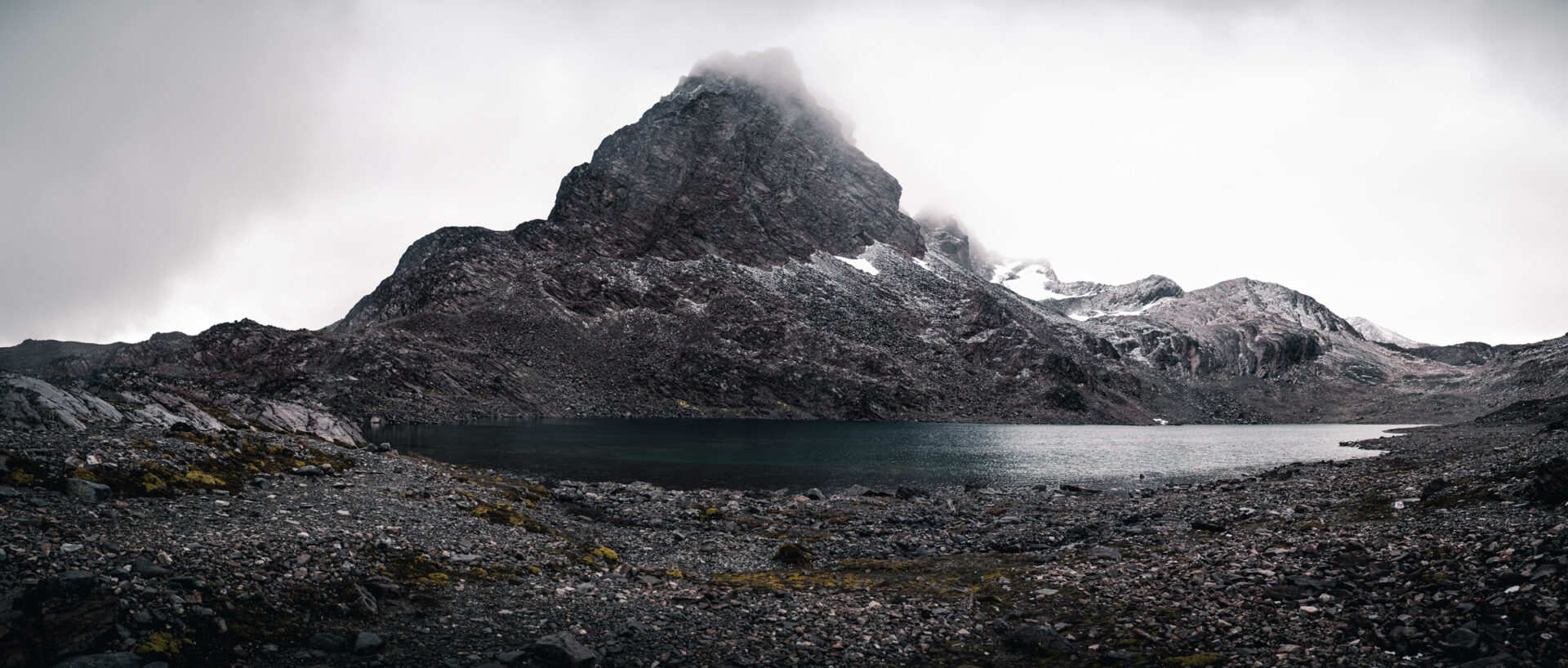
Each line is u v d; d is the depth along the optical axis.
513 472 54.41
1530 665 11.91
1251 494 41.69
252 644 12.59
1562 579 14.37
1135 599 18.16
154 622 12.18
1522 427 119.81
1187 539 26.50
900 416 194.75
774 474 59.28
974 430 156.75
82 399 28.98
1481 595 15.06
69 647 10.91
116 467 20.52
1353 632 14.48
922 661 14.50
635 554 25.25
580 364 181.75
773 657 14.20
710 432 118.12
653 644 14.52
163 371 141.50
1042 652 14.94
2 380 26.66
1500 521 21.91
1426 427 179.25
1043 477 60.44
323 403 121.69
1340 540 21.98
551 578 19.39
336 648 13.07
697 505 38.09
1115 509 38.94
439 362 155.75
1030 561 24.44
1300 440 126.88
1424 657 12.92
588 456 69.75
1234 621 15.80
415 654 13.25
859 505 40.84
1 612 11.27
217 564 15.17
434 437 89.50
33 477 18.17
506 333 184.62
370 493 26.59
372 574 17.00
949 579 21.91
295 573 15.80
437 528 22.69
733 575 22.47
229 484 23.08
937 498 45.03
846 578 22.02
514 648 13.78
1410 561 18.42
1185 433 162.75
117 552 14.60
